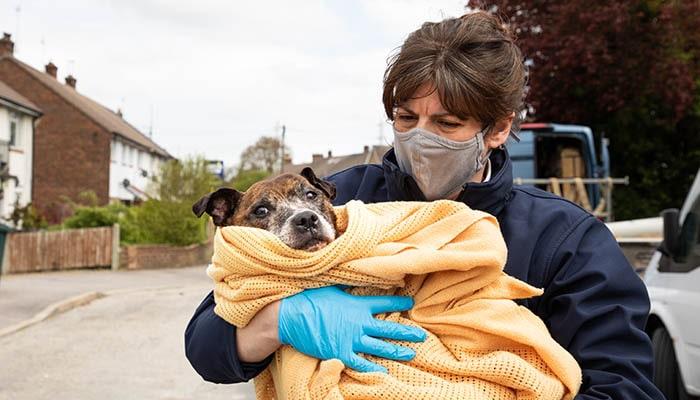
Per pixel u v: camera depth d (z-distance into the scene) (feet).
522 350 7.09
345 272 7.34
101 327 39.81
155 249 85.30
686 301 18.43
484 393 6.75
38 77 143.74
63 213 115.85
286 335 7.20
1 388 24.86
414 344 7.16
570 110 57.41
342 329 7.07
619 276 7.43
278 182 10.49
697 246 18.67
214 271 7.79
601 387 6.76
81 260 81.30
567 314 7.31
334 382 6.94
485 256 7.10
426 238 7.62
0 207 112.88
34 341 34.88
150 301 53.01
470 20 8.14
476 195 8.13
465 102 7.70
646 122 57.93
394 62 8.22
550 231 7.91
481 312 7.07
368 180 9.64
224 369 7.75
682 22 55.16
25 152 122.62
